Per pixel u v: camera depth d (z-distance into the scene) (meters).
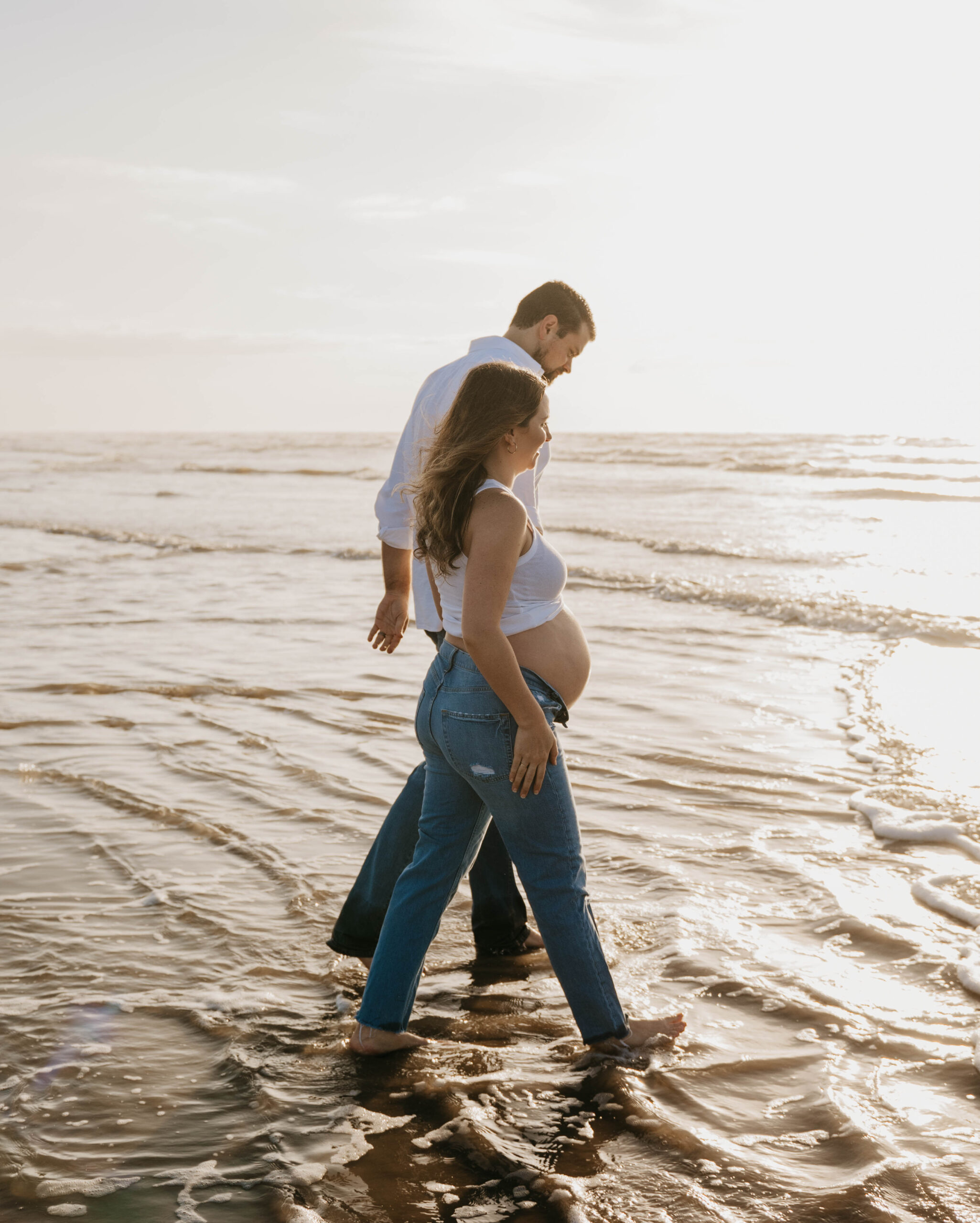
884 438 61.75
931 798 4.55
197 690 6.77
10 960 3.19
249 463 45.50
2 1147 2.26
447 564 2.53
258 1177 2.16
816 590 10.41
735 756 5.30
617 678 7.01
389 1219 2.04
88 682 7.00
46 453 58.81
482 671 2.44
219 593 10.87
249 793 4.79
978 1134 2.29
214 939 3.34
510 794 2.57
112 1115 2.39
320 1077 2.57
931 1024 2.78
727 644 8.09
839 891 3.67
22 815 4.52
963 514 18.62
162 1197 2.10
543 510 19.67
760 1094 2.47
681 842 4.19
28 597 10.63
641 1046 2.69
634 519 17.95
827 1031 2.76
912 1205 2.05
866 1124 2.33
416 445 3.21
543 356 3.32
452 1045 2.74
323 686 6.89
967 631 8.27
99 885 3.78
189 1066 2.61
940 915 3.47
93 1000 2.94
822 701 6.36
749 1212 2.04
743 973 3.09
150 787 4.88
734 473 32.44
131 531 17.12
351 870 3.89
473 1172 2.19
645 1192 2.11
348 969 3.14
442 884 2.74
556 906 2.64
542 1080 2.55
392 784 4.91
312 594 10.77
